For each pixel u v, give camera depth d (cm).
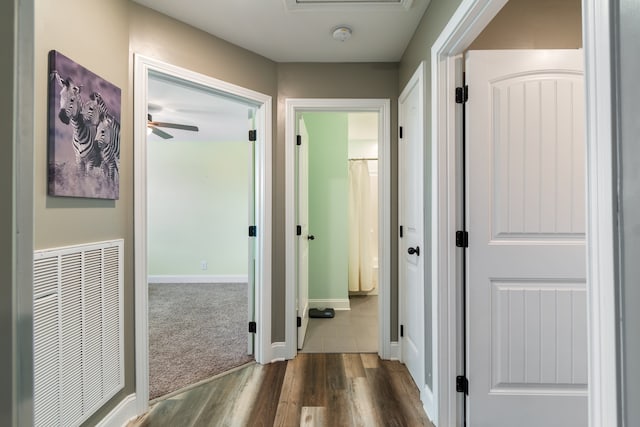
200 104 351
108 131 155
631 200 56
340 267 377
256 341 242
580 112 154
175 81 199
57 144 125
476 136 156
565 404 156
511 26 161
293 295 249
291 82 251
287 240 250
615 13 59
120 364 163
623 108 57
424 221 185
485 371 157
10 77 46
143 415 175
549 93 154
